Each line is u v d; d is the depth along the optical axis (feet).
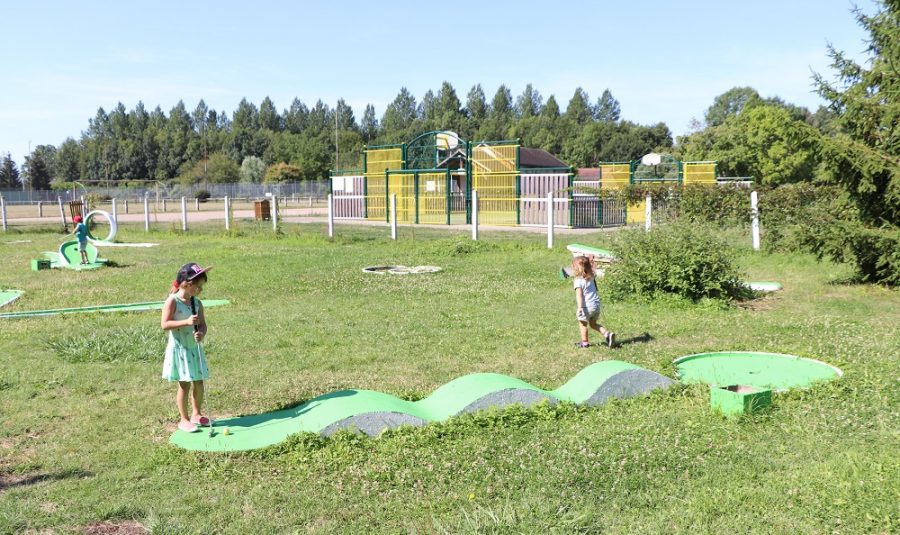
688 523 12.68
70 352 26.40
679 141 232.32
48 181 357.82
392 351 26.86
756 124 184.96
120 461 16.33
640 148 320.70
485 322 31.91
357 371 24.21
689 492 13.98
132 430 18.51
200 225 105.09
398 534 12.66
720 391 18.69
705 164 119.55
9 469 15.93
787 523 12.53
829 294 38.14
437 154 126.00
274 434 17.43
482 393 18.83
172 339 17.85
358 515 13.43
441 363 25.11
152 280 47.11
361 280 45.60
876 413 18.43
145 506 13.80
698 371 23.26
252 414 19.70
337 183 127.75
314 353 26.63
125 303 38.78
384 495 14.24
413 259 57.67
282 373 23.93
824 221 41.04
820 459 15.43
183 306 17.75
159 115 517.14
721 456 15.69
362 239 76.18
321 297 39.55
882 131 39.93
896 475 14.03
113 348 26.96
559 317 32.94
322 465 15.62
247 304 37.60
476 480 14.74
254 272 49.75
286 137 405.18
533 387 19.85
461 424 17.69
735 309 34.53
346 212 126.21
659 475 14.78
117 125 498.28
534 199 99.45
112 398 21.24
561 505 13.48
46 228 98.58
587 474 14.80
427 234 85.40
